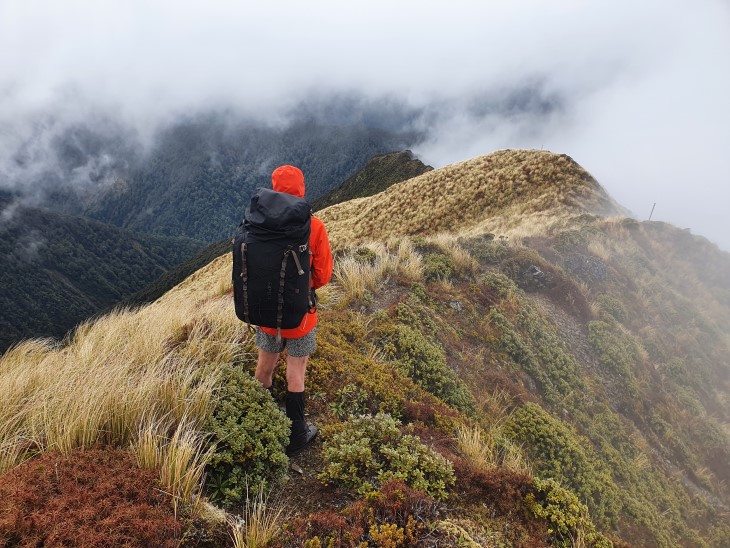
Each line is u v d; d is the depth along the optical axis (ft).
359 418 13.69
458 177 125.49
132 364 15.01
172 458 9.75
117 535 7.61
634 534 21.76
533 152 119.34
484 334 30.30
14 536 7.25
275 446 11.78
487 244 45.68
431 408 17.38
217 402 12.57
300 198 10.60
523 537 11.81
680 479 32.01
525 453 20.92
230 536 9.17
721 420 42.11
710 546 26.45
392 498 10.64
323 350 18.22
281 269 10.18
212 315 18.92
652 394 38.52
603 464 25.71
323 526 9.73
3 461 9.86
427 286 32.30
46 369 16.03
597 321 42.19
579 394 32.07
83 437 10.34
